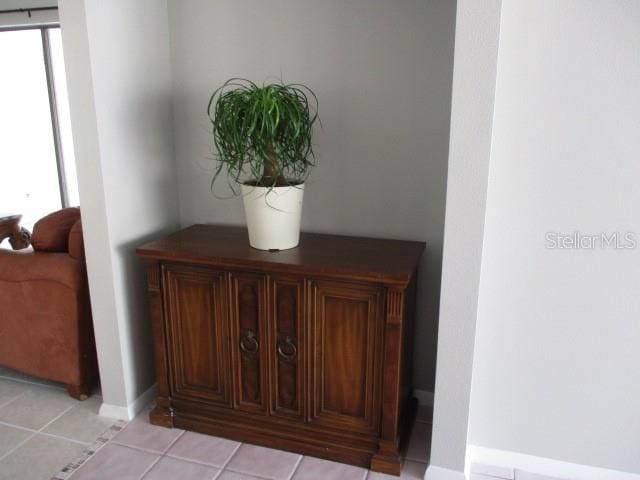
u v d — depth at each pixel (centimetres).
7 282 221
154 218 221
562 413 175
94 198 193
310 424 189
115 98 192
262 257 179
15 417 215
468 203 151
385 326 169
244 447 197
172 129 228
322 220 218
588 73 147
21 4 315
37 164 373
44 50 337
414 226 206
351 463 187
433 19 186
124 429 208
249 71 212
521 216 162
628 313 160
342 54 199
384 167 204
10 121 370
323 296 174
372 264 171
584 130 151
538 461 182
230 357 193
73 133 188
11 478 179
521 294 168
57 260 214
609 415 170
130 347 212
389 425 178
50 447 196
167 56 220
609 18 142
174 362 203
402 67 193
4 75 360
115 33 189
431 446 178
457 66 142
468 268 156
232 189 227
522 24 148
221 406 200
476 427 185
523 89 153
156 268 193
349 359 178
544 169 156
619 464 174
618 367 165
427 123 195
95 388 239
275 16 204
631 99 146
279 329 183
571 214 158
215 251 187
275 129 168
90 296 205
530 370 174
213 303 190
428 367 220
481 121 144
